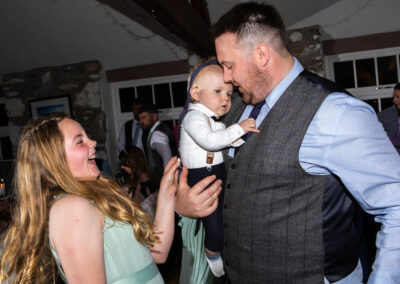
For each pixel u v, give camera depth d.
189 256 1.62
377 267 0.99
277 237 1.16
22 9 4.43
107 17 4.55
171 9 2.79
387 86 4.93
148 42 4.99
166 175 1.43
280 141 1.15
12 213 1.19
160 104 5.51
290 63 1.22
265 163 1.17
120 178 3.99
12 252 1.12
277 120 1.18
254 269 1.22
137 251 1.18
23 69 5.49
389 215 1.00
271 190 1.16
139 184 3.30
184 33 3.34
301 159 1.11
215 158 1.40
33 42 4.99
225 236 1.32
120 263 1.12
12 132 5.62
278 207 1.15
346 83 5.07
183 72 5.23
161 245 1.38
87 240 0.99
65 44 5.02
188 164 1.43
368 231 1.28
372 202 1.02
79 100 5.38
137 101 4.39
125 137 4.47
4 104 5.87
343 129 1.04
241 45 1.17
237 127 1.24
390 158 1.01
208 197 1.32
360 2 4.54
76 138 1.17
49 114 1.22
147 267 1.19
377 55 4.88
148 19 4.50
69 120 1.20
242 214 1.22
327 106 1.09
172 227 1.42
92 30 4.78
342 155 1.04
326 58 5.00
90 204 1.06
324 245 1.11
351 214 1.14
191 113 1.40
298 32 4.77
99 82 5.32
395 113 3.88
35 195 1.10
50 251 1.12
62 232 0.99
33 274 1.07
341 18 4.67
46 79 5.45
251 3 1.22
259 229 1.18
